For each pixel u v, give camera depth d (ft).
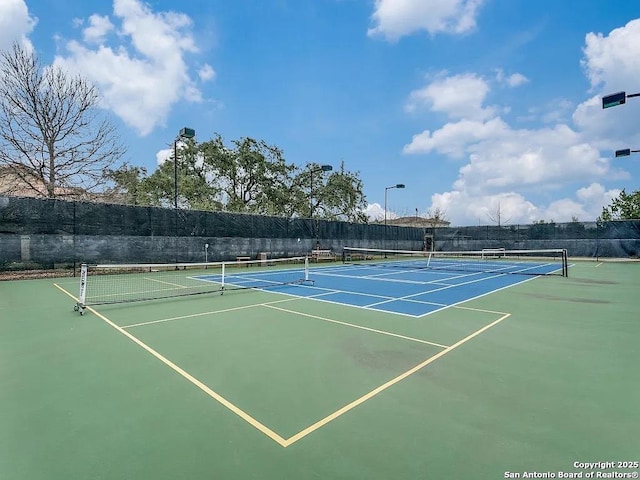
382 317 22.72
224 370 13.55
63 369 13.62
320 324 20.85
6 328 19.84
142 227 52.31
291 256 72.95
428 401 10.98
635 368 13.78
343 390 11.78
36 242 43.55
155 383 12.33
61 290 34.14
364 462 7.97
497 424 9.62
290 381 12.51
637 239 81.92
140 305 26.81
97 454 8.27
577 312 24.40
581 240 88.43
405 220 162.81
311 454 8.27
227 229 62.64
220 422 9.74
